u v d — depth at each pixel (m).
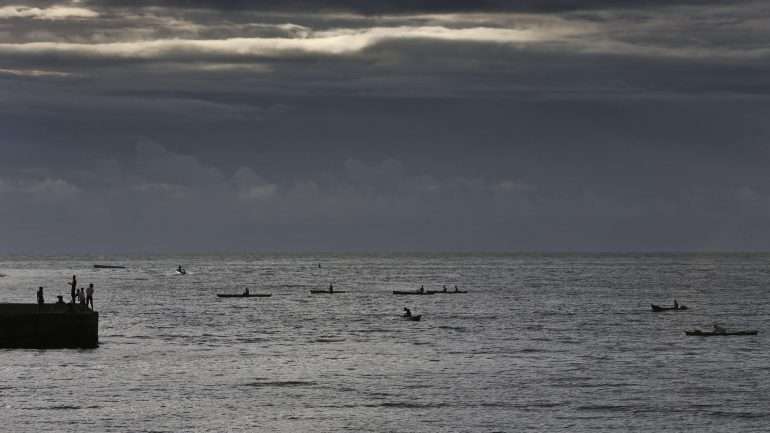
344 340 197.75
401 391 136.38
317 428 115.50
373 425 117.19
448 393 134.88
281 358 168.00
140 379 143.12
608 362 162.88
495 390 137.00
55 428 113.75
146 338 198.00
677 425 117.25
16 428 113.56
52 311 161.12
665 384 141.25
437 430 115.00
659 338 199.00
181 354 171.12
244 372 151.62
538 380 144.88
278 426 116.38
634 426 116.75
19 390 132.38
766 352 175.12
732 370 154.00
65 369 146.88
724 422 118.75
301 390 137.00
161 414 121.38
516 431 114.56
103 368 148.50
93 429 113.75
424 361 164.75
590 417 121.06
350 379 145.88
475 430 114.94
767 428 116.00
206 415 121.31
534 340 196.62
